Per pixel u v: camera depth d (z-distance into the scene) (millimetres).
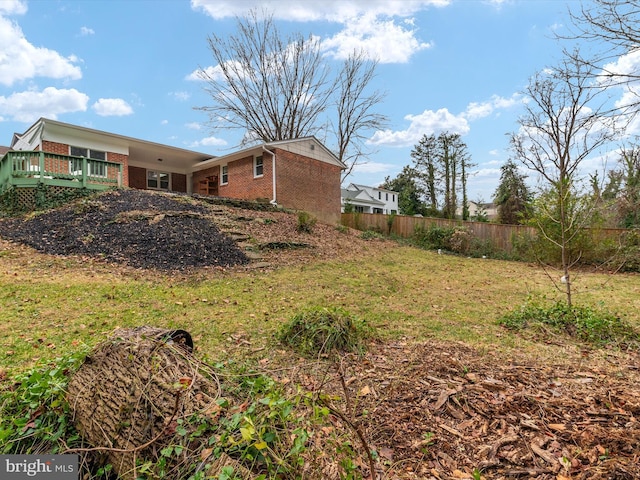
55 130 12508
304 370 3184
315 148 17625
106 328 4160
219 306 5344
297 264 8703
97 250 7562
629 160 12336
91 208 9734
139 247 7930
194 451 1637
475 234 15648
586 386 2938
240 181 16906
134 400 1856
